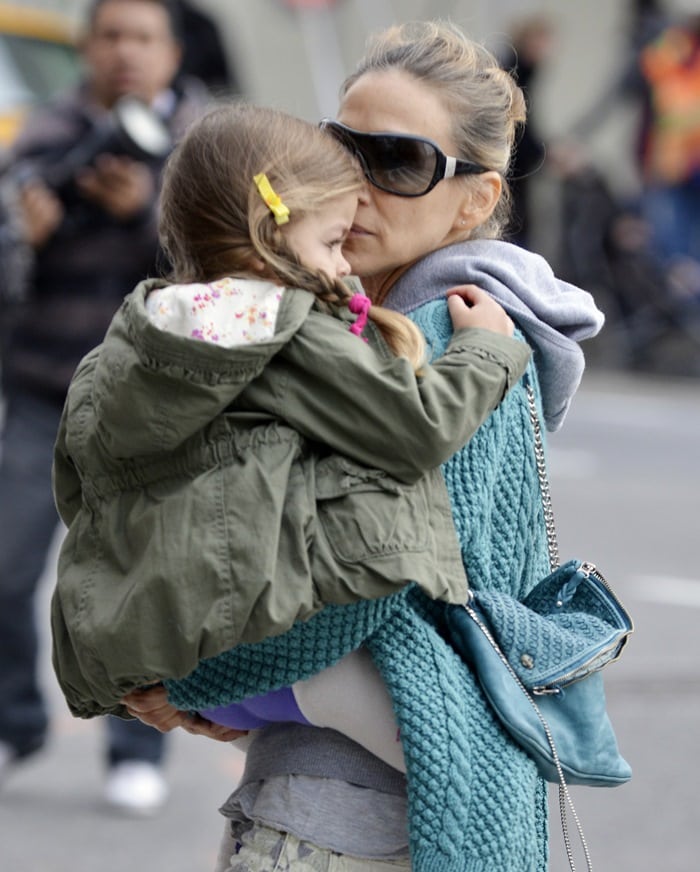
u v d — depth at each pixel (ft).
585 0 149.48
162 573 19.65
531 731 20.59
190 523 19.74
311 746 21.34
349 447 19.95
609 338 122.01
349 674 20.79
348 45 149.89
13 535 43.21
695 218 122.31
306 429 19.99
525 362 21.08
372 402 19.77
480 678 20.75
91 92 44.57
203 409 19.54
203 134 21.08
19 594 43.78
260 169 20.65
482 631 20.90
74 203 42.73
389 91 22.84
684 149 121.19
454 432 19.97
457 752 20.20
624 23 130.82
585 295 23.30
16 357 43.32
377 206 22.80
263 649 20.26
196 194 20.93
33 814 43.47
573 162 116.78
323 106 146.61
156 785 43.96
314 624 20.08
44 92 91.91
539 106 114.52
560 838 42.80
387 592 19.77
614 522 77.10
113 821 43.29
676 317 121.19
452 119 22.82
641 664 55.83
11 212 42.29
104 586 20.47
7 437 43.55
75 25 95.14
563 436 99.35
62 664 21.50
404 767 20.84
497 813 20.22
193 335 19.83
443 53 23.16
